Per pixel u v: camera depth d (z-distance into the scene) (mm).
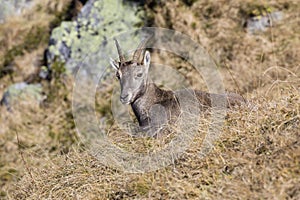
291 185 11359
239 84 27531
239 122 14188
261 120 13781
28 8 39406
